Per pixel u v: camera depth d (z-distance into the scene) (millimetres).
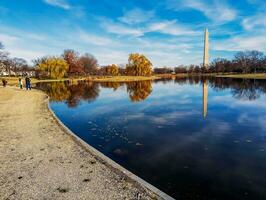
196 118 14594
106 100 24719
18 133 10172
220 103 20984
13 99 22984
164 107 19172
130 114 16312
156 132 11383
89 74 103875
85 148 8016
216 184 6082
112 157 8070
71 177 5801
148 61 98688
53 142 8805
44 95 27172
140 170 6969
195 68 134250
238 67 102062
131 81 69875
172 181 6258
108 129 12148
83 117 15727
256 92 30172
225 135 10719
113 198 4805
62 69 81125
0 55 63344
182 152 8523
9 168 6430
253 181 6230
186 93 30859
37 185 5418
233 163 7469
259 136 10492
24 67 101750
